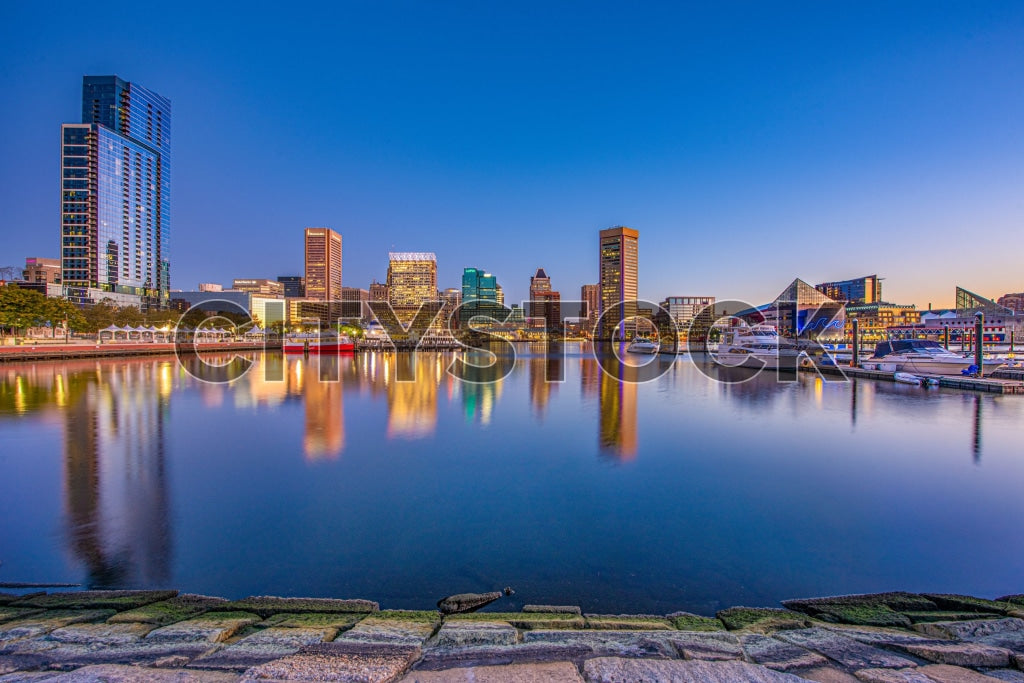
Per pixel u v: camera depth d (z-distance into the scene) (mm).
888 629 7441
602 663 5453
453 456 21438
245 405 35438
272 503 15516
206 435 25328
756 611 8492
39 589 10273
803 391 44750
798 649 6297
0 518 14109
